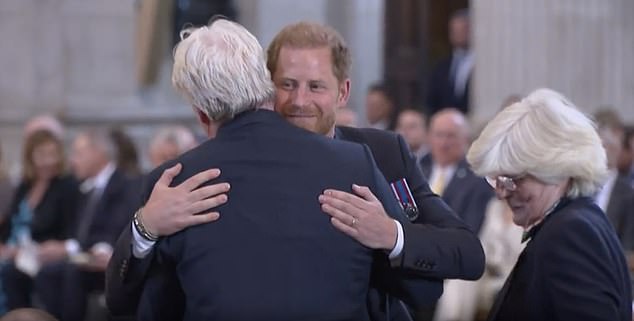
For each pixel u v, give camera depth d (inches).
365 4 688.4
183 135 511.8
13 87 658.2
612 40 529.7
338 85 193.8
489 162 200.8
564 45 527.8
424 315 405.1
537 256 195.9
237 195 180.5
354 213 179.6
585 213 197.3
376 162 199.6
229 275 177.0
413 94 676.7
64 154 517.0
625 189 382.3
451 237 189.0
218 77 181.8
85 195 477.7
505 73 534.9
